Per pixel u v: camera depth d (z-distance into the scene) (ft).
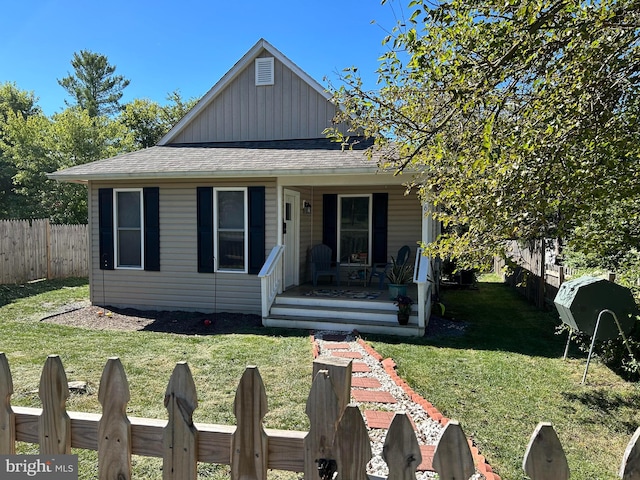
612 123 8.96
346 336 21.42
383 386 14.07
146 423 4.75
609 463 9.48
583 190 8.66
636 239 10.06
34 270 37.70
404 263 26.91
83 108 102.12
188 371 4.60
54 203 66.69
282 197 26.30
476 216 10.55
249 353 17.76
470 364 16.49
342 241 32.63
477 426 11.10
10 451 5.07
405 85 12.71
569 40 8.98
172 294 27.76
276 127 32.58
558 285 25.63
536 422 11.43
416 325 22.13
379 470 8.82
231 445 4.53
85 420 4.93
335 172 23.62
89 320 25.08
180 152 31.27
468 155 10.69
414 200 30.66
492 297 34.55
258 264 26.45
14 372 14.96
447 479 3.95
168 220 27.53
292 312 24.29
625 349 15.29
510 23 8.64
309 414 4.28
